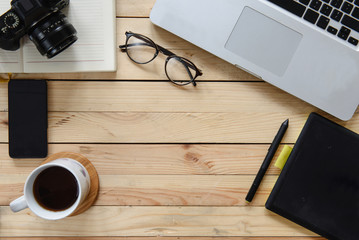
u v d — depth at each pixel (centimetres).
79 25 72
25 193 63
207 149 75
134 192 75
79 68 73
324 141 72
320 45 69
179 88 75
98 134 75
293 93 71
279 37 70
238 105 75
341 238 71
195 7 70
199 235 75
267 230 75
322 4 68
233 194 75
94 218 75
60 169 69
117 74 75
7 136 75
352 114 70
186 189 75
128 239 75
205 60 75
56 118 75
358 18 67
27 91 73
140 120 75
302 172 72
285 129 73
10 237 75
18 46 70
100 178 75
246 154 75
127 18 75
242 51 71
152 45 74
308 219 72
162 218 75
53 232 75
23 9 62
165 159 75
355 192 72
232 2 70
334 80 69
